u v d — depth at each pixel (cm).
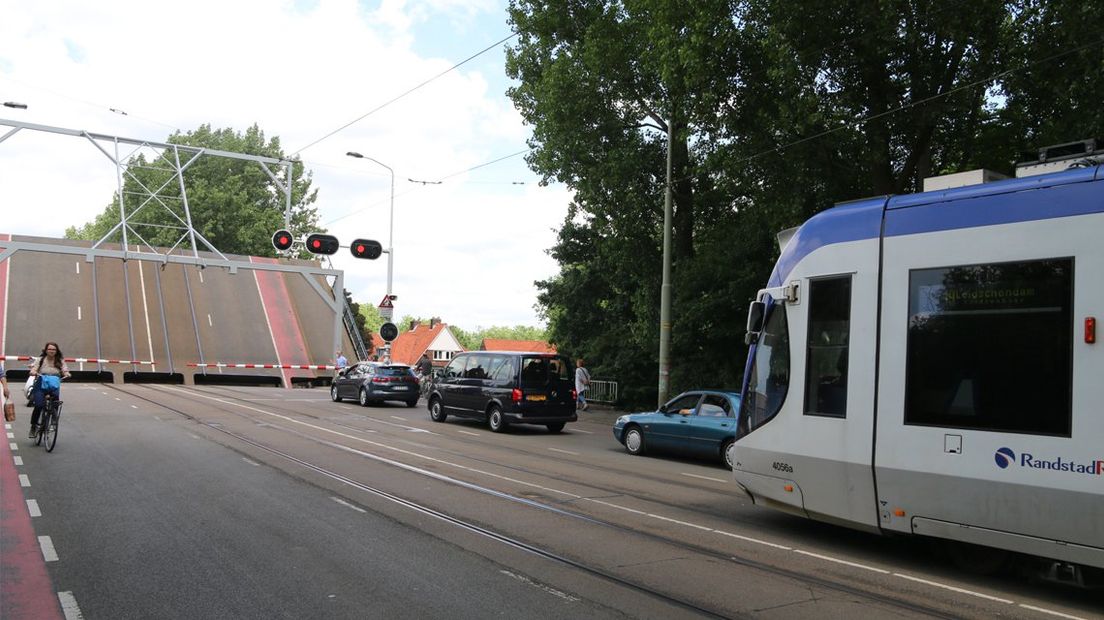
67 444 1321
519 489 1048
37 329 3344
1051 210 629
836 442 751
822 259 791
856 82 1617
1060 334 609
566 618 540
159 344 3528
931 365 687
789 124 1588
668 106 2097
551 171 2369
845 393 750
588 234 3122
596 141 2256
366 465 1205
